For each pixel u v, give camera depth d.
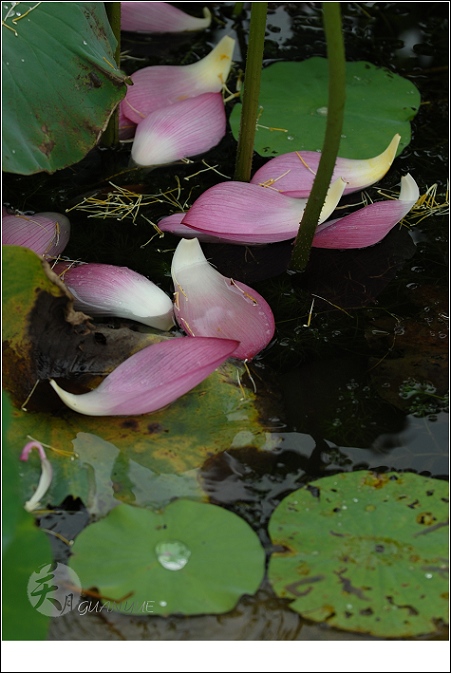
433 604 1.53
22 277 1.60
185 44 1.94
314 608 1.53
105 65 1.70
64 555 1.56
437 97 1.88
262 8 1.69
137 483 1.59
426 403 1.64
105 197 1.78
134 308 1.68
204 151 1.83
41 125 1.66
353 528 1.56
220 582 1.54
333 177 1.77
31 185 1.79
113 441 1.60
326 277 1.73
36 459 1.59
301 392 1.64
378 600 1.54
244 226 1.72
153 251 1.74
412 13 1.99
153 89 1.85
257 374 1.65
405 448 1.62
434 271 1.74
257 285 1.72
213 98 1.84
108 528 1.56
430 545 1.55
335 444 1.62
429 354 1.67
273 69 1.88
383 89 1.87
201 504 1.57
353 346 1.68
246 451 1.61
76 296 1.68
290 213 1.73
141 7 1.94
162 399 1.61
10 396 1.62
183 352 1.62
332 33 1.59
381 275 1.73
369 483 1.58
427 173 1.81
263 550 1.55
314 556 1.55
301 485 1.59
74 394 1.63
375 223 1.73
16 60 1.66
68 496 1.58
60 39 1.68
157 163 1.81
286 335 1.68
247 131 1.76
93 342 1.65
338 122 1.63
